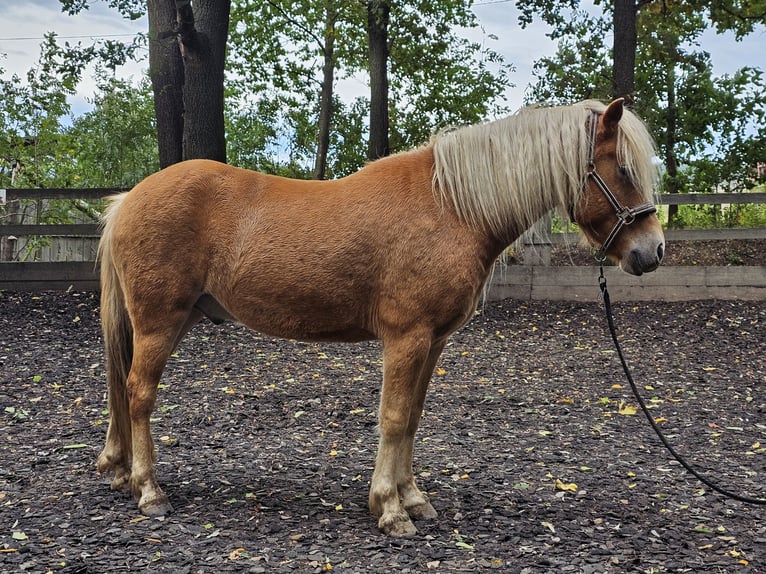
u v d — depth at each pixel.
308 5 18.22
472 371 6.99
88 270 9.67
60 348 7.32
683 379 6.78
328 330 3.40
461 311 3.26
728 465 4.43
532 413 5.61
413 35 16.98
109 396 3.66
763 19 13.91
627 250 3.28
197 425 5.05
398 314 3.22
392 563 2.91
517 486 3.96
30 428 4.89
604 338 8.47
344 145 21.25
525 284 10.12
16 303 8.99
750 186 14.86
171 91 10.02
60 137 12.98
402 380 3.23
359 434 4.93
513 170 3.27
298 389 6.07
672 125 14.77
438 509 3.58
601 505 3.68
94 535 3.09
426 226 3.22
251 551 2.97
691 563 2.96
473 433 5.05
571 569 2.88
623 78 11.66
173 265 3.36
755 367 7.23
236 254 3.34
